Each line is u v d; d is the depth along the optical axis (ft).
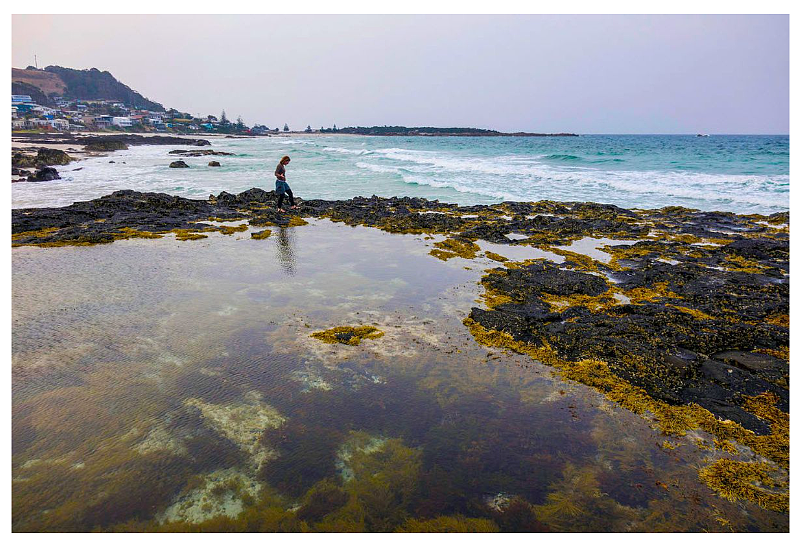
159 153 168.66
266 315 20.70
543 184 75.72
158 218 45.16
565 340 18.19
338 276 26.81
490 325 19.72
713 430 12.87
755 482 10.98
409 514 10.04
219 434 12.51
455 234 39.34
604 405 14.07
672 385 14.98
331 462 11.53
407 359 16.83
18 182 77.05
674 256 32.63
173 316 20.42
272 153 178.91
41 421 12.85
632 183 73.92
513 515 10.05
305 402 14.05
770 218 46.39
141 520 9.82
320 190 72.54
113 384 14.82
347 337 18.43
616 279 27.35
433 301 22.89
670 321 20.03
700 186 69.67
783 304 22.21
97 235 36.27
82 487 10.59
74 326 19.17
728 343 17.80
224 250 33.01
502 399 14.37
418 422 13.15
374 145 282.97
